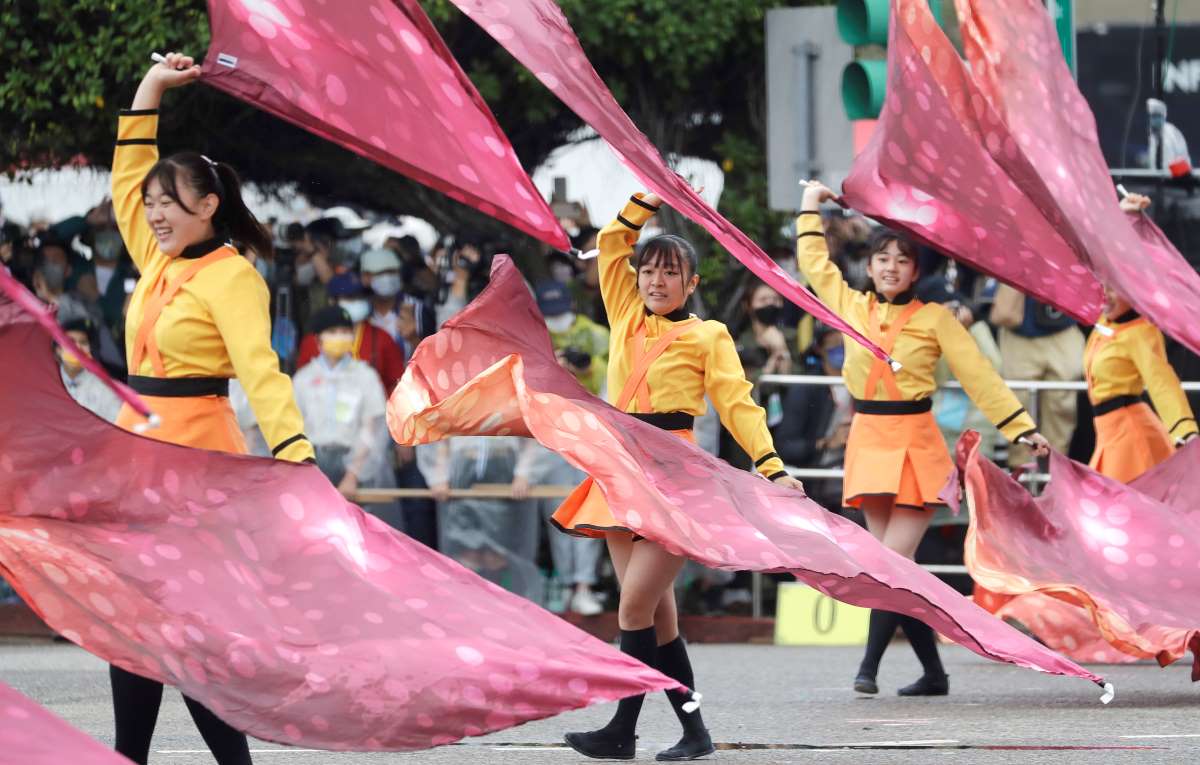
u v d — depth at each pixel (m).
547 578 33.12
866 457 23.80
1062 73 23.34
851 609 33.19
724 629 33.78
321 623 13.64
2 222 37.25
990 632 16.30
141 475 13.98
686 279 17.88
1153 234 24.58
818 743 18.61
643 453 16.83
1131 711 21.75
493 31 16.52
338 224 35.84
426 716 13.32
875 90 28.80
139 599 13.41
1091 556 21.97
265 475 14.14
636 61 37.44
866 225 34.59
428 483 32.22
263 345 14.49
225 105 36.47
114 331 34.84
